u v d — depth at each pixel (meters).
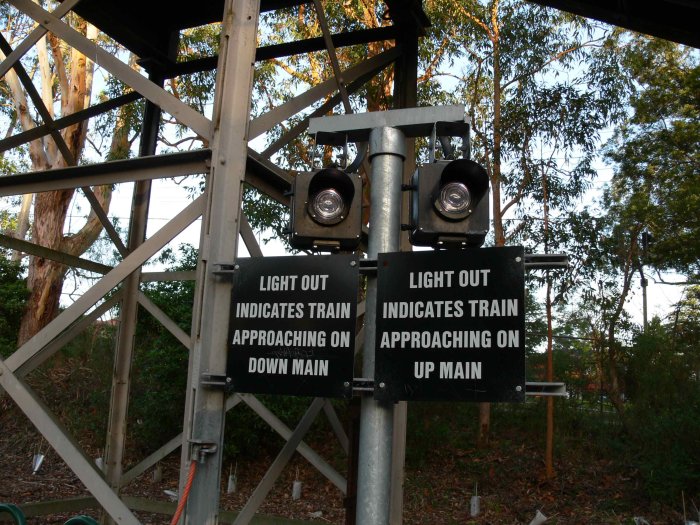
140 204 6.84
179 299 11.90
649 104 15.41
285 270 3.67
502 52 13.33
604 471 11.15
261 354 3.62
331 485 10.84
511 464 11.59
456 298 3.43
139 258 3.92
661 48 15.14
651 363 11.97
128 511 3.65
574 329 14.53
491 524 9.42
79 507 6.54
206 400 3.67
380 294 3.55
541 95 12.67
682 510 9.65
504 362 3.30
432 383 3.38
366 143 4.15
